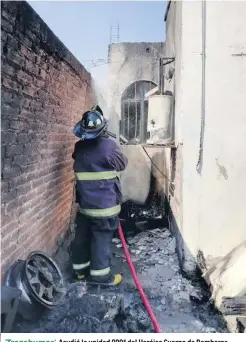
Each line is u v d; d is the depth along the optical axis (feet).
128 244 15.47
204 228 11.64
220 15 10.96
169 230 16.70
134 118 20.80
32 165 8.75
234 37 11.00
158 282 11.68
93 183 10.59
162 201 19.90
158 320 9.24
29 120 8.24
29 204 8.61
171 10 15.65
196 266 11.71
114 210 10.75
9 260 7.31
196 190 11.55
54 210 11.69
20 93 7.43
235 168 11.40
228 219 11.57
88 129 10.53
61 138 12.28
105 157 10.48
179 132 12.05
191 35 11.10
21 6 6.99
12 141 7.09
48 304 7.75
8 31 6.48
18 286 7.15
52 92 10.36
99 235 10.67
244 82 11.13
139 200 20.25
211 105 11.27
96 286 10.56
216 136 11.34
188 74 11.22
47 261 9.27
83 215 11.05
